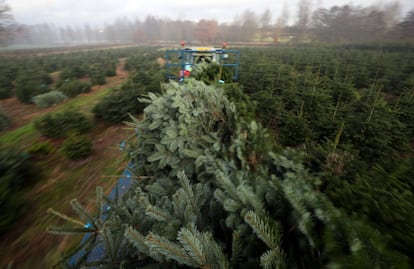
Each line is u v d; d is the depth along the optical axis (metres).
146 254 1.09
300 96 5.76
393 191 1.28
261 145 1.90
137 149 2.41
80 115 6.03
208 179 1.86
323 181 1.57
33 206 3.39
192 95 2.19
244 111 2.78
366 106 4.66
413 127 5.04
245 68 10.39
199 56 7.06
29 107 9.47
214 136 2.08
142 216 1.48
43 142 5.05
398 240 0.97
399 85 8.80
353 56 14.99
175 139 1.99
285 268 0.89
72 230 1.48
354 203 1.22
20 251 2.67
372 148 3.57
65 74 14.70
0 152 3.64
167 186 1.91
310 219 0.95
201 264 0.84
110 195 3.48
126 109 6.44
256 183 1.36
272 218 1.08
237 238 0.97
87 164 4.50
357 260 0.75
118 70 20.20
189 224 1.05
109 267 1.20
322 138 4.16
